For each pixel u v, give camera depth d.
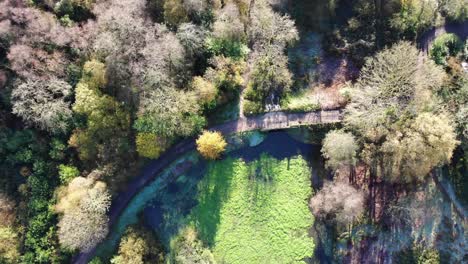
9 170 54.25
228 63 53.03
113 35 50.06
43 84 50.78
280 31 54.84
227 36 52.88
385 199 56.03
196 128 52.78
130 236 53.28
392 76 51.91
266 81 54.81
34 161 53.38
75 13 52.88
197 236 55.62
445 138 48.53
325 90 55.97
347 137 51.94
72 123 52.19
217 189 56.00
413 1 55.22
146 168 55.12
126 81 51.44
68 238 50.53
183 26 51.19
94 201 50.88
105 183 52.47
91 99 50.28
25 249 53.25
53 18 51.44
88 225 50.59
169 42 50.28
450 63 54.75
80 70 52.12
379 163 53.66
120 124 52.22
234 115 54.81
